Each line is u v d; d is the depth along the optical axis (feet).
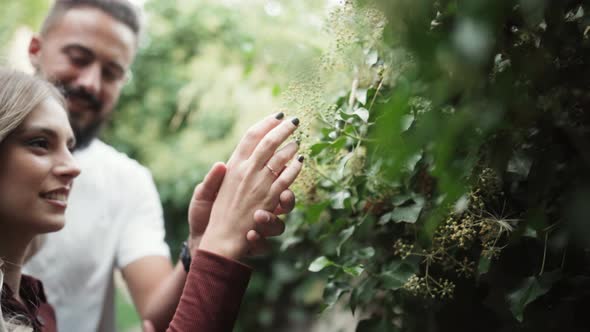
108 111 5.53
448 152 1.81
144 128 10.25
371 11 2.27
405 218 2.60
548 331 2.31
